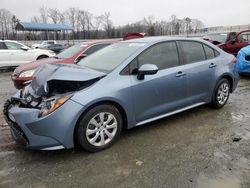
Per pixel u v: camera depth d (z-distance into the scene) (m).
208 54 4.98
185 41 4.64
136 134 4.13
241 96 6.27
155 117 4.17
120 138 3.99
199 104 4.84
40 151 3.66
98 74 3.60
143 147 3.71
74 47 7.56
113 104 3.67
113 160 3.39
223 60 5.17
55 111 3.19
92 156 3.50
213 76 4.91
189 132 4.18
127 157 3.45
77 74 3.50
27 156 3.54
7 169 3.25
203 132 4.17
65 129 3.24
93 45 7.07
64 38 53.25
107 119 3.62
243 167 3.16
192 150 3.59
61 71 3.59
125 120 3.84
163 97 4.17
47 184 2.94
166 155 3.47
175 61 4.39
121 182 2.94
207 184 2.85
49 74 3.63
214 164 3.23
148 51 4.09
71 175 3.09
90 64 4.26
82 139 3.42
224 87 5.23
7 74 11.38
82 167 3.25
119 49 4.38
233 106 5.46
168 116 4.80
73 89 3.45
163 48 4.30
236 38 11.77
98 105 3.50
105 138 3.66
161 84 4.09
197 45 4.82
